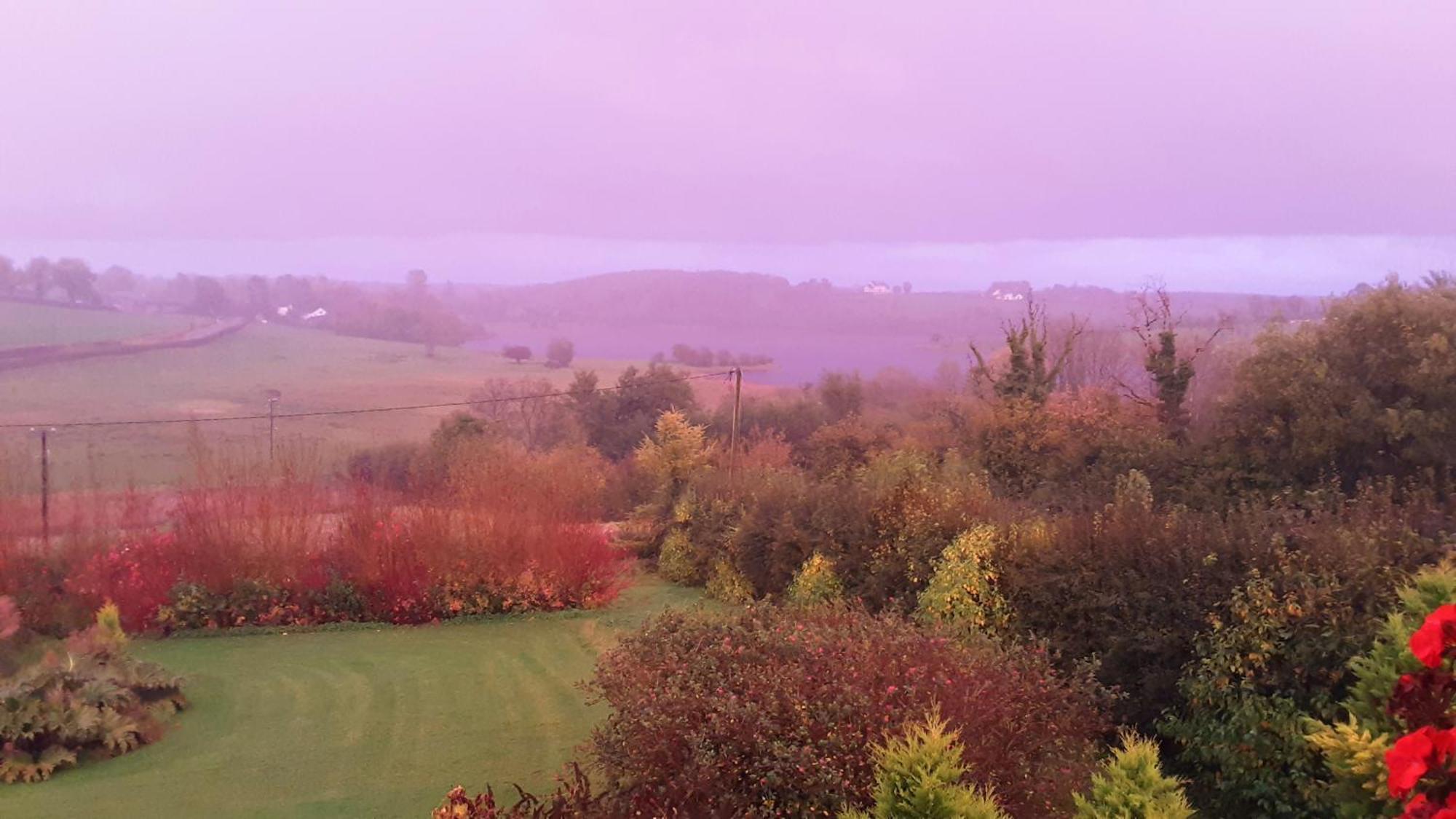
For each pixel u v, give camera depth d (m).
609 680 6.43
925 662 5.88
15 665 10.34
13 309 76.38
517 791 7.07
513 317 108.88
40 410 45.12
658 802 5.33
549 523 14.77
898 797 3.99
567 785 6.10
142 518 14.35
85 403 48.16
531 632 12.98
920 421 35.44
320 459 16.86
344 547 14.03
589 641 12.16
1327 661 6.66
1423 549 7.14
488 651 11.80
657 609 14.25
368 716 9.04
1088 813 4.11
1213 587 7.46
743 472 18.28
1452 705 3.13
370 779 7.45
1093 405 22.22
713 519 16.23
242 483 14.22
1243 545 7.58
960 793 3.92
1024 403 22.19
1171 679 7.52
